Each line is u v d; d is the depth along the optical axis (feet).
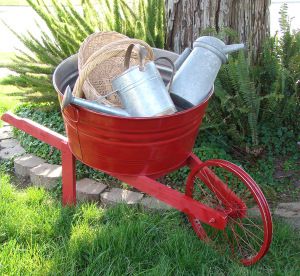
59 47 13.67
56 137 10.25
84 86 9.00
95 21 13.69
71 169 10.25
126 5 13.34
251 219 10.25
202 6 12.24
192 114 8.42
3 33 25.68
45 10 14.29
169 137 8.45
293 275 8.81
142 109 8.39
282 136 12.23
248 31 12.51
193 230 10.10
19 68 13.28
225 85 11.74
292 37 12.15
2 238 9.64
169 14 12.75
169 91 9.09
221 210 9.71
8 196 11.03
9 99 16.55
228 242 9.75
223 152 11.78
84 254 9.21
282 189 11.20
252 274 8.70
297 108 12.15
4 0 32.45
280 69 11.48
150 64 8.57
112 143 8.45
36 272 8.64
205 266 8.87
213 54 9.02
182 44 12.78
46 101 13.43
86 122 8.40
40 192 11.23
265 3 12.54
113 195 11.06
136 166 8.77
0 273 8.64
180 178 11.50
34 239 9.59
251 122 11.34
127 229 9.48
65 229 9.92
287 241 9.80
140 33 12.12
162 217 10.39
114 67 10.32
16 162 12.48
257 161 11.86
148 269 8.77
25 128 10.77
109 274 8.61
